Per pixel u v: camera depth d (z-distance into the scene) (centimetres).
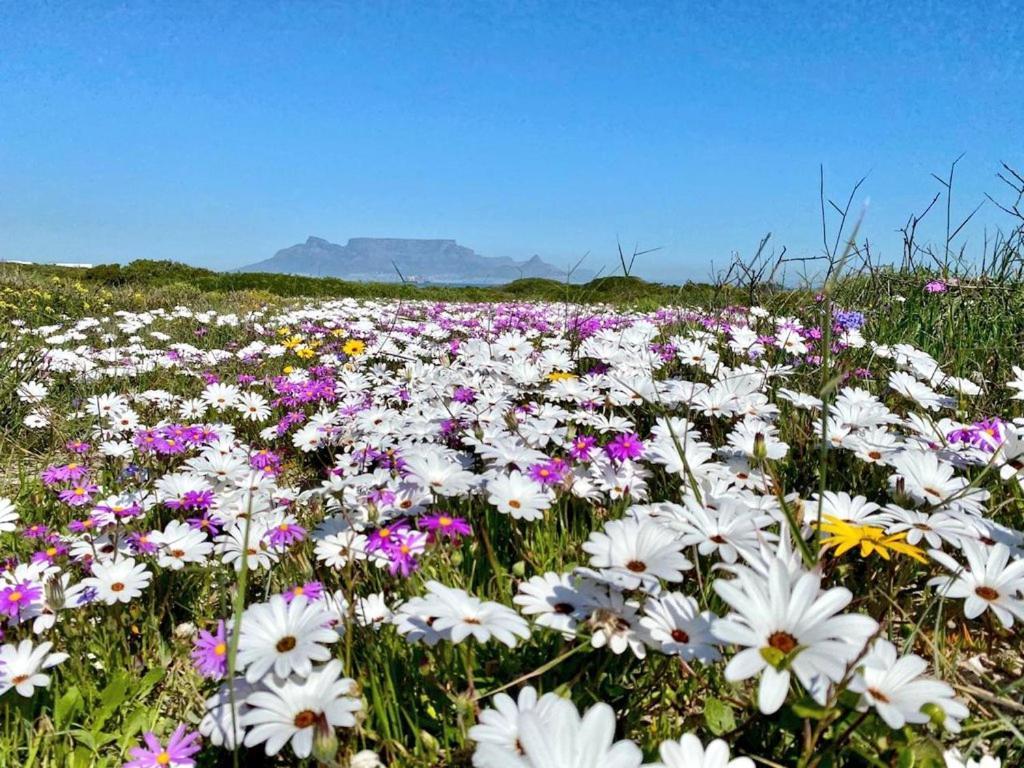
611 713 30
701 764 32
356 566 64
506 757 30
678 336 147
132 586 61
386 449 92
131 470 96
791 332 127
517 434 85
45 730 52
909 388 87
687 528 50
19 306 289
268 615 44
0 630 59
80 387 149
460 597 44
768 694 31
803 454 81
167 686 58
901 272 158
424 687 50
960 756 39
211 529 73
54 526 87
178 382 159
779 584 36
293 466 112
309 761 47
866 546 48
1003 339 119
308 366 180
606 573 44
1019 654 56
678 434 78
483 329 213
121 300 337
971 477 70
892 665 36
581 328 174
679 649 41
